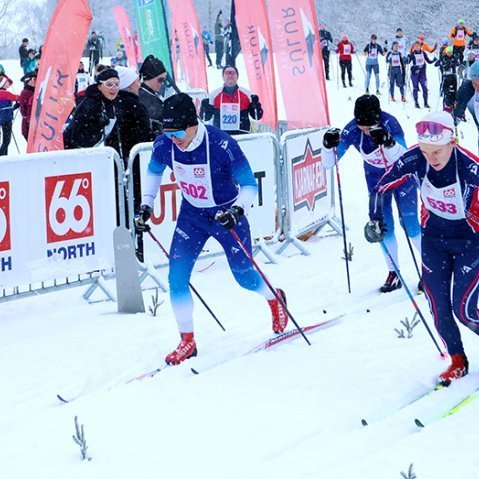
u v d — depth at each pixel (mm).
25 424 7492
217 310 11078
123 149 12891
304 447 6758
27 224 10883
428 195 7750
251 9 18844
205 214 9023
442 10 86750
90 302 11844
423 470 6164
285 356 9102
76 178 11305
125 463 6543
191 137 8508
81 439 6660
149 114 14195
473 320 8023
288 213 14445
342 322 10398
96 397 8109
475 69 15797
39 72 13094
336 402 7750
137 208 12430
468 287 7863
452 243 7891
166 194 12711
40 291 11164
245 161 8727
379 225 8602
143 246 12555
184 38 31938
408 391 7973
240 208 8523
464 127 34312
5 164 10516
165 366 9008
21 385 8508
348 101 41688
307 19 17172
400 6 87875
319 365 8773
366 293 11789
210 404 7762
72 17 12828
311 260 13961
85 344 9789
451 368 8180
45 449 6875
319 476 6133
